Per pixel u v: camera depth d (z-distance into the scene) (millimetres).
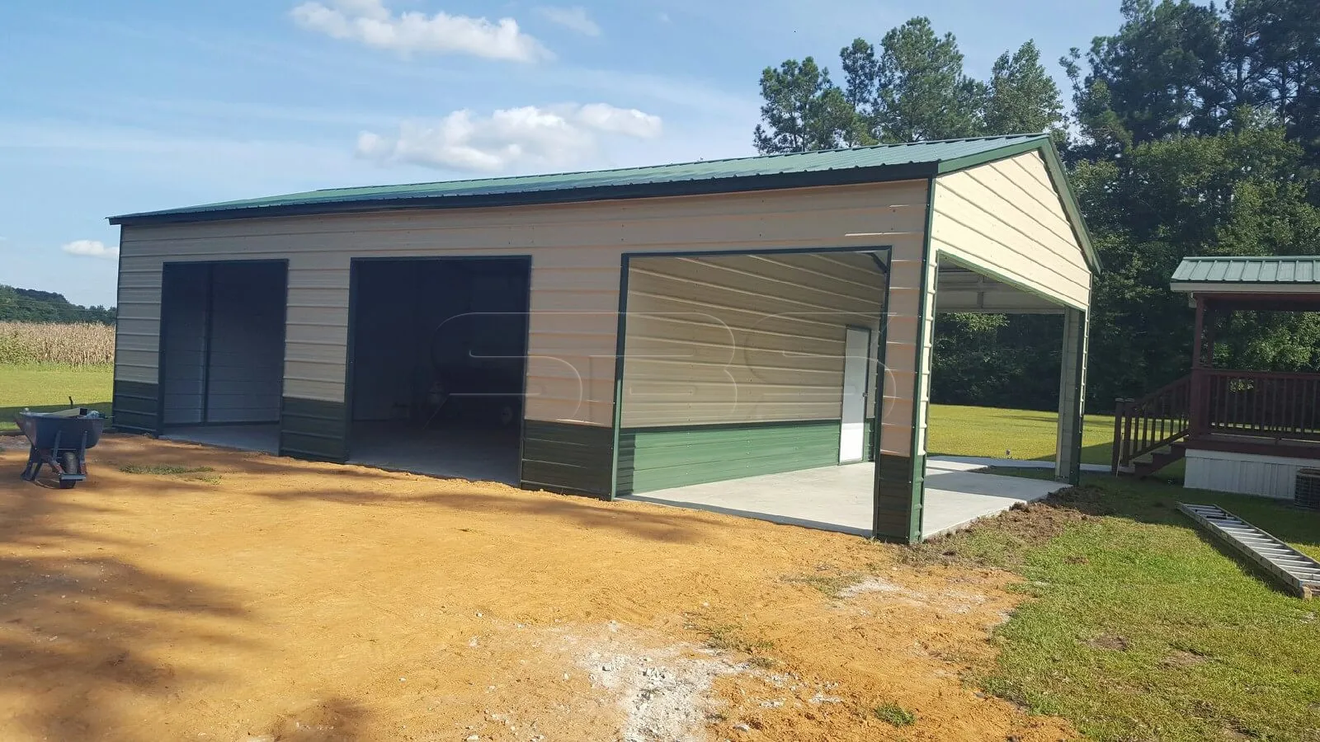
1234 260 12852
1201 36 40031
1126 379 31641
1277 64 39594
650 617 4945
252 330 14641
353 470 10086
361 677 3883
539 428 9164
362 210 10367
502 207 9375
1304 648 4816
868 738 3502
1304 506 10891
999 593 5840
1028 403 35500
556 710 3654
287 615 4629
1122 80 41188
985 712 3797
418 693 3748
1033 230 10141
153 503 7445
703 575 5902
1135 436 13859
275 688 3709
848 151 11109
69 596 4715
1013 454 17078
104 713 3369
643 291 9000
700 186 8047
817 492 10047
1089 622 5180
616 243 8688
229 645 4148
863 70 44844
